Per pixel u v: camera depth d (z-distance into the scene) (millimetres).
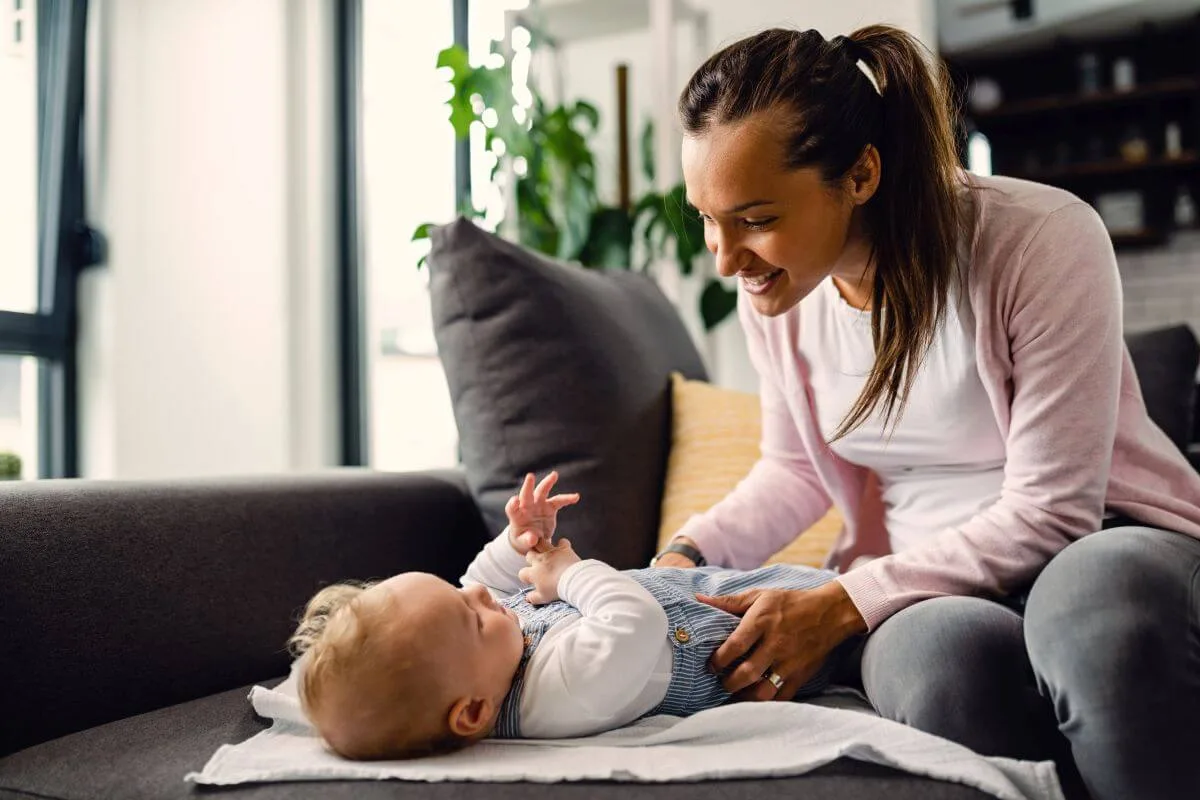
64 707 1023
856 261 1139
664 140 2826
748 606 1081
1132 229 5027
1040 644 861
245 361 2820
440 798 768
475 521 1579
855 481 1360
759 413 1638
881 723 863
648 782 794
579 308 1552
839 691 1087
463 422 1532
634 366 1608
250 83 2859
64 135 2631
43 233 2645
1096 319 1046
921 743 827
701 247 2762
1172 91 4891
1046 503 1043
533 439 1476
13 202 2604
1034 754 881
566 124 2926
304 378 2914
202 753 902
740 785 788
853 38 1121
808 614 1032
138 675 1090
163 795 819
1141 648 800
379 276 3129
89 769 885
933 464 1228
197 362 2764
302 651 1062
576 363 1505
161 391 2721
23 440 2664
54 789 860
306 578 1290
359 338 3049
